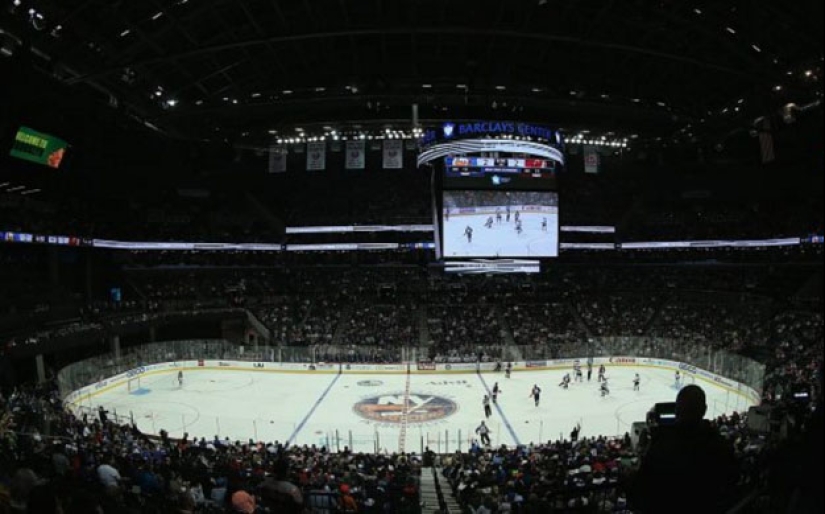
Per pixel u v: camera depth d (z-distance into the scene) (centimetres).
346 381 4753
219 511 1209
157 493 1349
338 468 2003
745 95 4862
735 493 573
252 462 1980
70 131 4853
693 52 4322
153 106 4956
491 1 4062
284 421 3553
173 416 3659
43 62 3797
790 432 1037
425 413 3725
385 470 2005
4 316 4125
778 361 4175
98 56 4059
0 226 4484
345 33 3597
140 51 4175
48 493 511
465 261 4225
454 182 4212
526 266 4294
